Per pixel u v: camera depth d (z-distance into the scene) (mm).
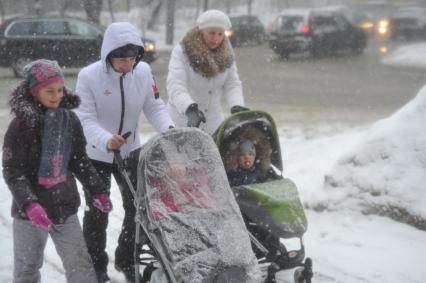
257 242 10039
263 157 11469
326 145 22156
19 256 9102
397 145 15055
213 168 9641
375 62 52250
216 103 13109
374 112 30750
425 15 63094
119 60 10078
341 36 54375
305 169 18812
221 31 12250
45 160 8781
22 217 8938
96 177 9484
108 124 10750
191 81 12648
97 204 9422
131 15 84312
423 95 15781
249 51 62500
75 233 9180
